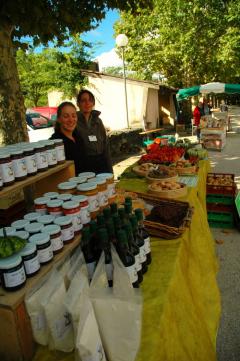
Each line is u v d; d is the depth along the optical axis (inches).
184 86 821.9
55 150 85.5
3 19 135.9
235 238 183.6
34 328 55.4
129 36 789.9
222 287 137.2
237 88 563.2
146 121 613.0
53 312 54.3
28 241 59.8
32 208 112.5
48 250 60.6
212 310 103.9
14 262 53.2
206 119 581.9
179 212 111.8
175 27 709.9
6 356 54.7
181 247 91.7
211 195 196.7
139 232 77.3
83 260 66.3
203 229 135.1
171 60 776.3
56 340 54.8
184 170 172.9
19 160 70.4
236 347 105.0
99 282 60.1
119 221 71.6
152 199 122.7
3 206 86.8
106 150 161.5
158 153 203.0
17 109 145.4
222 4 684.7
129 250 68.0
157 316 63.1
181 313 74.6
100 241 63.5
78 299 53.6
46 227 64.8
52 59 702.5
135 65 806.5
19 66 767.7
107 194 88.9
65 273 61.2
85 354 47.9
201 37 722.2
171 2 687.1
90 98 151.3
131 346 53.7
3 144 141.9
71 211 70.5
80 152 137.8
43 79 705.0
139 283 72.7
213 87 575.8
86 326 49.1
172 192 133.0
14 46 168.2
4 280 53.7
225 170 339.0
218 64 779.4
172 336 65.2
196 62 771.4
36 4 135.9
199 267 111.0
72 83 676.7
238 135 620.1
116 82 610.2
